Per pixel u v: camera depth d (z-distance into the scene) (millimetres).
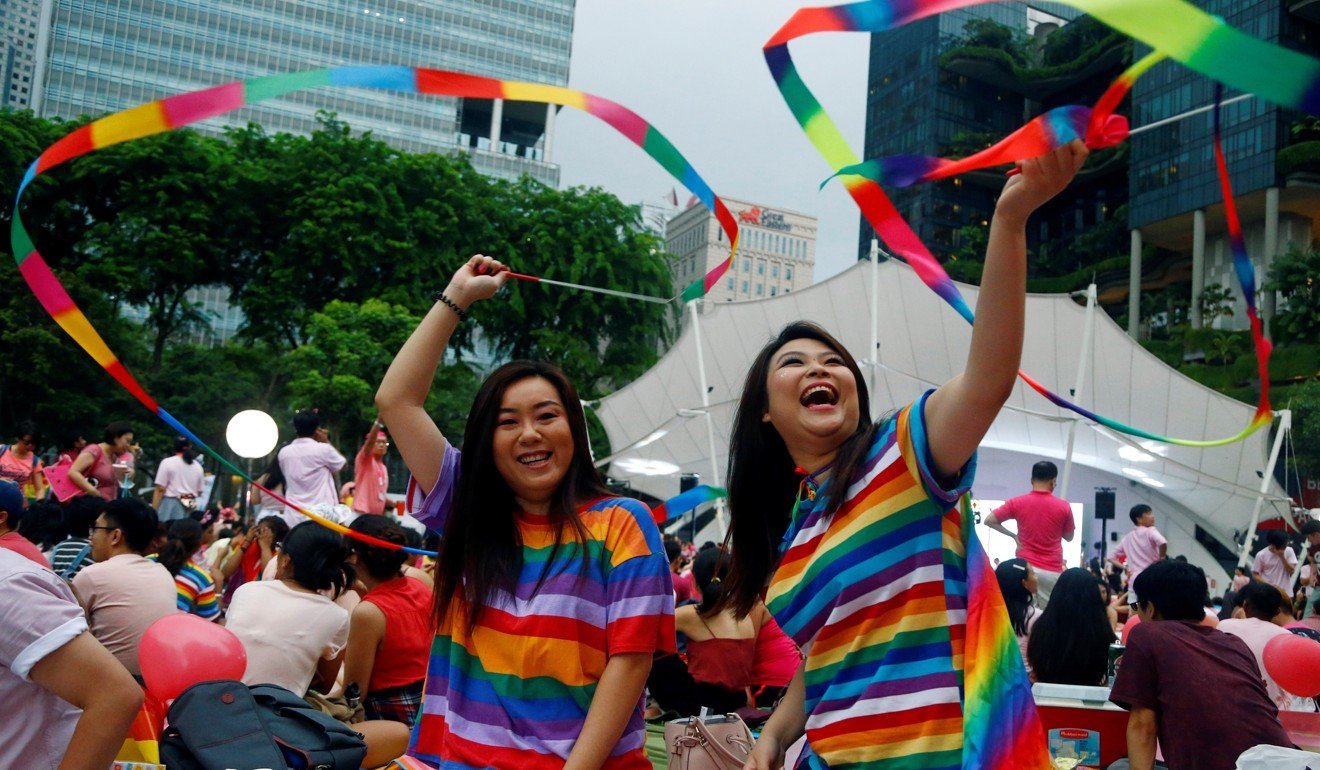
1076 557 21953
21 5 105875
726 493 2324
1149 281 68375
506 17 93312
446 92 1760
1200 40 905
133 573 4051
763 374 2184
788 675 4488
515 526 2092
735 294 126125
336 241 27500
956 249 82188
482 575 2021
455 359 31781
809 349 2084
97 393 28078
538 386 2098
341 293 29734
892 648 1789
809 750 1932
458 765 1940
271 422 6188
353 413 25219
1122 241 70000
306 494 6836
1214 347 53656
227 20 82688
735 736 3117
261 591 3748
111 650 3918
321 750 2473
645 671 1956
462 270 2252
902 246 1772
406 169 30000
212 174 28328
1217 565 21203
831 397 2025
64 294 1801
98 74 77688
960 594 1816
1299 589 9945
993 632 1753
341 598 4918
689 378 21188
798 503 2066
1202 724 2971
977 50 81500
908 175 1511
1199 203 57938
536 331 30797
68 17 77375
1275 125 54469
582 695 1958
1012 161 1388
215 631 2490
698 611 4367
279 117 82938
